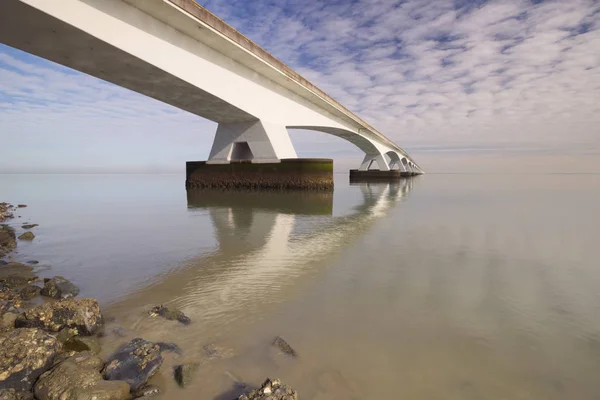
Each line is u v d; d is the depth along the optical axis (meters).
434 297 4.36
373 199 19.34
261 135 21.78
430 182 51.50
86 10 10.76
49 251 7.00
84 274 5.41
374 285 4.81
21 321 3.40
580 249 7.14
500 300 4.27
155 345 3.03
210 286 4.78
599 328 3.51
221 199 18.47
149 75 14.51
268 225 10.19
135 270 5.60
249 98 20.02
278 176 21.64
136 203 17.36
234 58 18.34
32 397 2.49
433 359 2.92
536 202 17.81
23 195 24.45
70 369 2.63
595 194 24.38
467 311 3.92
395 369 2.77
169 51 14.29
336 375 2.69
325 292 4.53
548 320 3.69
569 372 2.74
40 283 5.03
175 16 13.55
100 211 14.09
